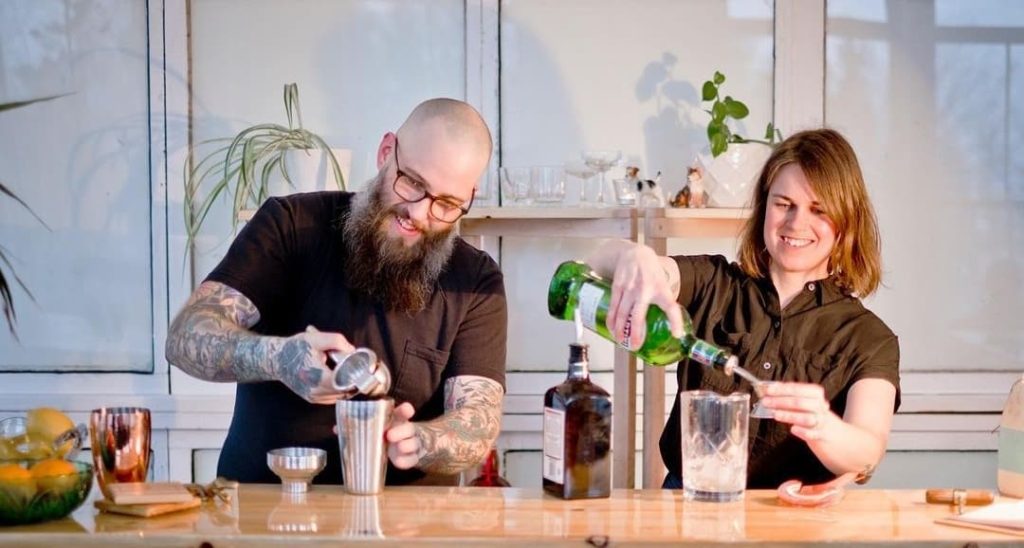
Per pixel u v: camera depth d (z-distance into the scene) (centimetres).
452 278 196
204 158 303
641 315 155
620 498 158
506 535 136
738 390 193
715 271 202
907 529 141
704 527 141
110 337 306
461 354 195
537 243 307
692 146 305
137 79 302
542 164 304
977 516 144
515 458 310
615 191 287
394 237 185
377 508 150
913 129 307
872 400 184
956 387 310
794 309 195
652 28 303
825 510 151
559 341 309
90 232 304
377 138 305
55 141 302
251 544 134
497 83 302
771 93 305
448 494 160
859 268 197
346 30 303
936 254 309
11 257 304
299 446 190
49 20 301
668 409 308
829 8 304
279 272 193
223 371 169
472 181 183
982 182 308
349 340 192
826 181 189
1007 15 306
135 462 155
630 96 304
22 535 134
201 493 154
